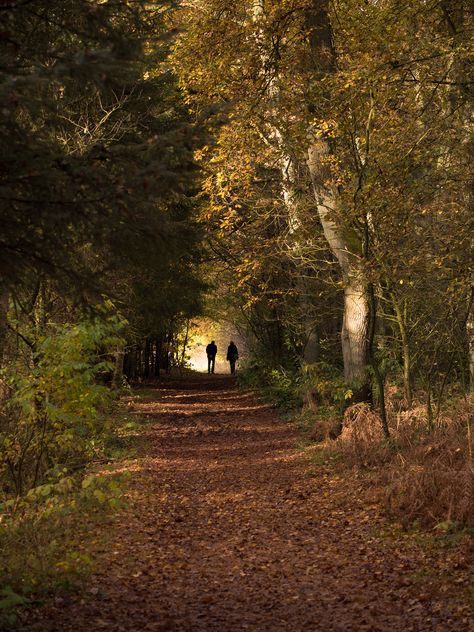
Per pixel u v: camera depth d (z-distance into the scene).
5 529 8.06
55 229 5.26
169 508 10.75
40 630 5.54
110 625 5.75
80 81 5.04
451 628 5.62
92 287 5.75
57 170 4.95
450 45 12.28
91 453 12.17
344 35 14.05
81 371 10.77
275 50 14.23
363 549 8.22
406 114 13.29
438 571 7.13
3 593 5.71
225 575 7.45
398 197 11.74
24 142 5.03
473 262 10.72
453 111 12.89
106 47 5.62
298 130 13.73
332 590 6.84
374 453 13.09
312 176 15.35
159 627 5.78
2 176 4.86
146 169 5.01
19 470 9.88
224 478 13.32
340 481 12.19
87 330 9.69
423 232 12.08
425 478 9.63
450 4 13.07
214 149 14.80
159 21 6.78
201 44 14.81
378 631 5.66
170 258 5.95
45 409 9.85
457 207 11.41
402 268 12.35
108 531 9.04
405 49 11.86
